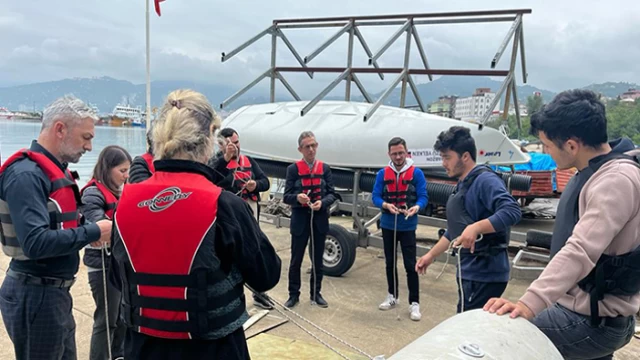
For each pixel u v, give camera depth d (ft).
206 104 4.81
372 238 19.58
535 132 5.97
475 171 8.74
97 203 8.63
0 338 11.51
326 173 14.88
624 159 5.23
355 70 22.41
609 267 5.15
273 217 23.41
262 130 22.00
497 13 18.58
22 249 6.04
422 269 9.32
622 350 11.82
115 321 9.20
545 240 18.24
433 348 3.93
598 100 5.49
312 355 11.09
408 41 20.76
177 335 4.34
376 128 19.30
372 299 15.65
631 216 5.03
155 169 4.62
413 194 14.23
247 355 4.87
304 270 18.72
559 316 5.59
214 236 4.25
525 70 19.62
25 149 6.59
